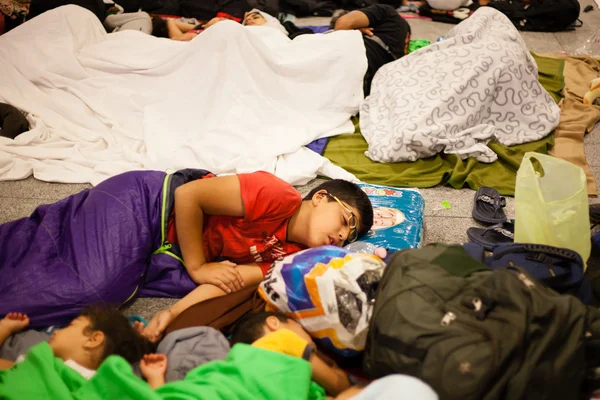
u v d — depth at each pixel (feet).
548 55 9.54
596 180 6.69
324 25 11.02
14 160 6.50
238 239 4.79
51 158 6.60
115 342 3.85
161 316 4.38
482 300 3.40
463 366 3.16
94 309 4.09
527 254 4.41
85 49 7.97
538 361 3.22
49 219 4.85
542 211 4.75
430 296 3.49
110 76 7.63
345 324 3.83
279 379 3.47
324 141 7.11
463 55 7.26
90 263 4.54
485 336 3.24
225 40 7.24
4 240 4.76
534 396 3.22
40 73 7.52
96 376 3.41
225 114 7.01
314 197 4.86
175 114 7.13
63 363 3.62
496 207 6.01
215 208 4.62
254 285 4.71
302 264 4.08
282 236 4.80
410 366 3.33
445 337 3.27
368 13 8.50
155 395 3.24
